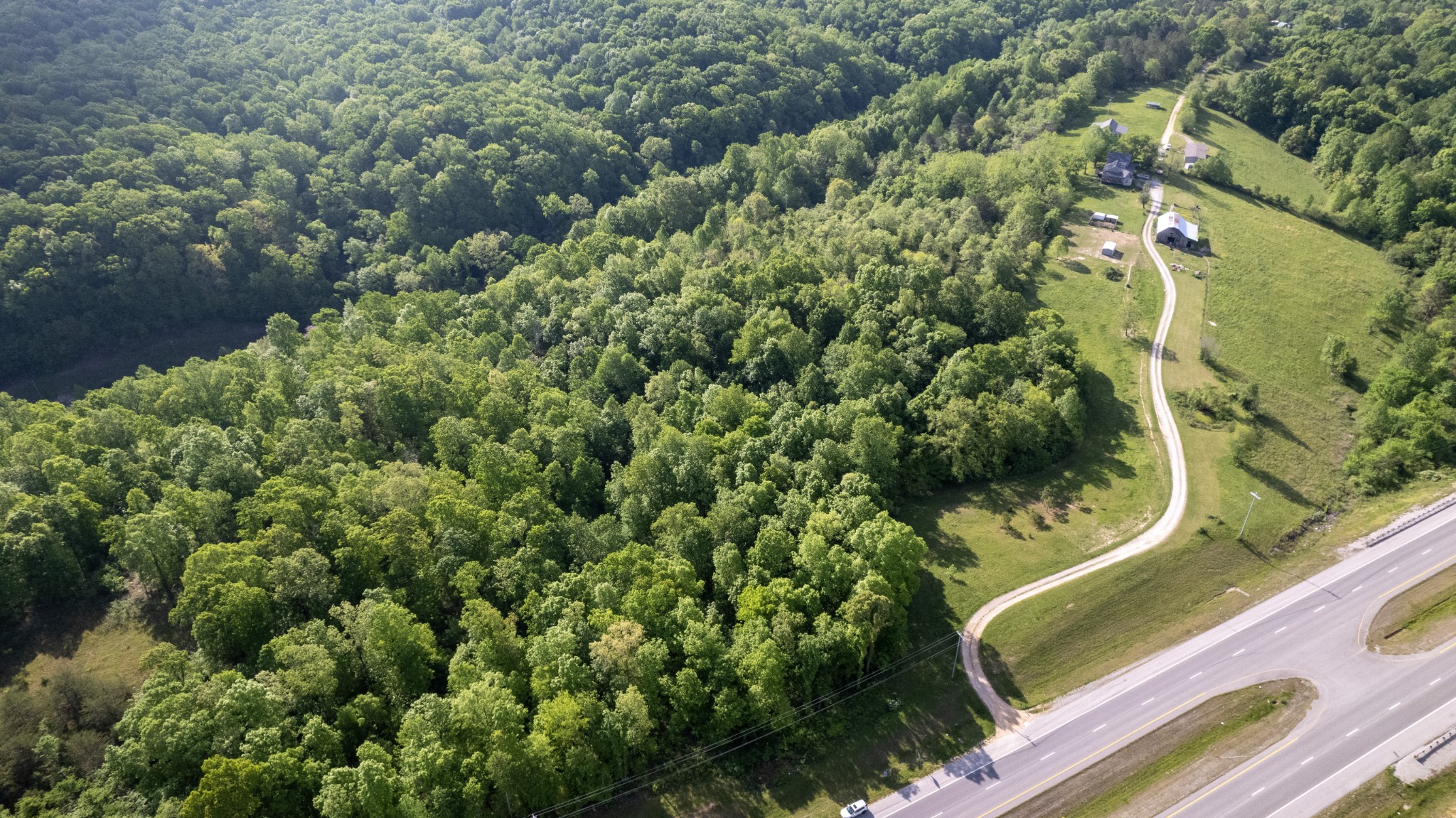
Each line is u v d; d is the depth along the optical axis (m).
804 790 105.44
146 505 137.50
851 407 153.88
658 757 108.81
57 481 141.25
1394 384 165.12
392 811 92.62
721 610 125.38
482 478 145.12
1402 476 150.38
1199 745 107.25
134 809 96.06
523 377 179.00
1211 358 180.38
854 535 125.00
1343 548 136.50
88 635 128.25
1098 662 119.75
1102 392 173.62
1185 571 132.75
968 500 153.50
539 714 101.25
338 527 129.50
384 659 109.88
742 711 109.38
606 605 116.19
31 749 105.88
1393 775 101.75
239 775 89.50
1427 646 117.44
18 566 125.94
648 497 142.12
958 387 161.50
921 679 118.50
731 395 161.75
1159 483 150.38
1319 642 119.88
